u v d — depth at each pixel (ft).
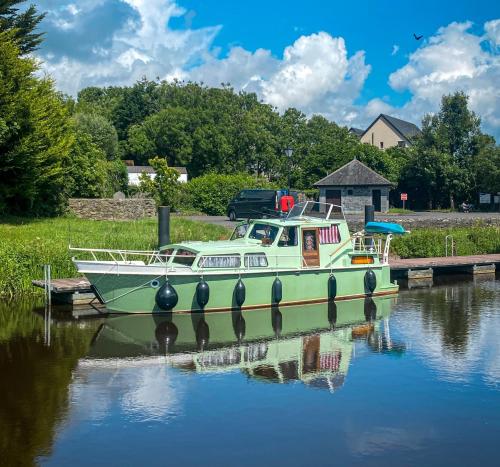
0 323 58.59
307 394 39.70
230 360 47.29
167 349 50.26
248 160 263.90
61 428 34.32
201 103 285.43
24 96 101.91
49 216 112.16
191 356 48.32
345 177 178.91
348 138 271.49
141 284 60.90
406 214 171.73
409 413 36.63
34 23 131.23
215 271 62.13
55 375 43.42
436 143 213.05
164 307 61.00
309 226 67.31
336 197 179.32
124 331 55.67
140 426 34.63
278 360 47.37
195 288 61.98
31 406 37.52
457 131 215.72
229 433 33.68
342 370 44.80
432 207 216.95
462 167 211.00
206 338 53.67
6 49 102.94
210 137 252.83
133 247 80.12
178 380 42.45
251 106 304.71
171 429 34.22
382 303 70.18
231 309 63.72
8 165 101.14
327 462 30.45
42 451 31.53
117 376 43.21
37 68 108.99
